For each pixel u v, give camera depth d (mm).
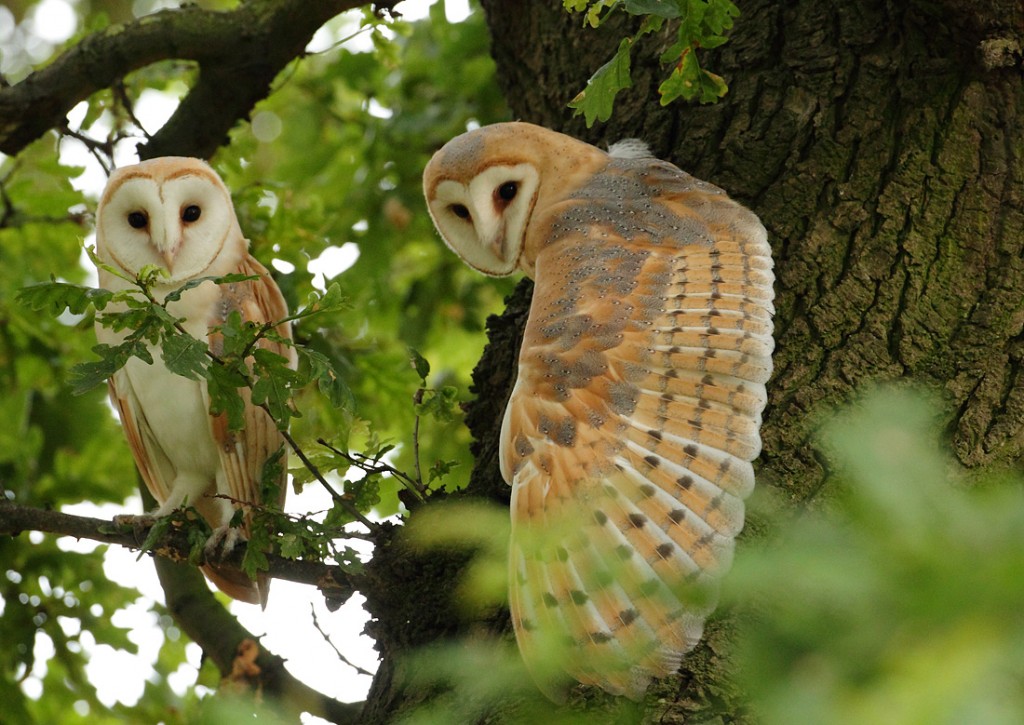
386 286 13492
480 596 5375
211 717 3197
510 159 6934
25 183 12086
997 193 6230
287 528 6223
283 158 14328
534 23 8711
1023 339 5840
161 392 8461
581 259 5812
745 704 4863
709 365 5172
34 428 11812
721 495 4855
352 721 6789
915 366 5816
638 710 4953
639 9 5891
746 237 5707
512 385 7145
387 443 6883
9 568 11109
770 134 6750
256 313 8859
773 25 7121
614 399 5152
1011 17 6281
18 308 12430
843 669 2396
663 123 7285
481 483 6582
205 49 9602
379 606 6246
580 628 4742
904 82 6594
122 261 8797
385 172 13789
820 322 5984
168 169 8898
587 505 4918
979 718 2189
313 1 9547
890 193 6297
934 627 2326
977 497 2580
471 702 5312
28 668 10969
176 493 8773
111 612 11195
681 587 4637
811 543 2607
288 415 5863
